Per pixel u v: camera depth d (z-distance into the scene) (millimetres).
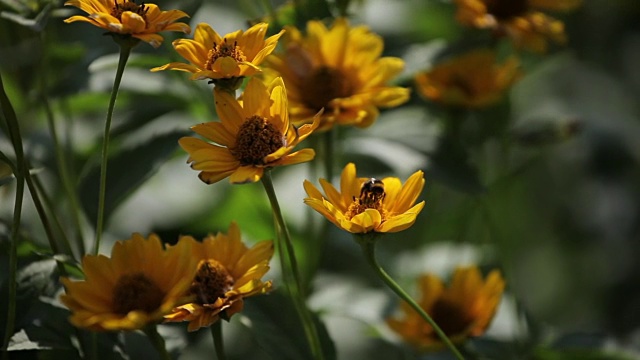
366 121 1682
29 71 1835
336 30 1718
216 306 1539
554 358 1770
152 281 1527
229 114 1561
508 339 1789
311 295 1814
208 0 2014
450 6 2029
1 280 1640
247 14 1874
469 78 1845
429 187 1885
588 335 1774
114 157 1727
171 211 1902
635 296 2055
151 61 1742
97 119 1882
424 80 1832
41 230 1822
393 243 1995
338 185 1835
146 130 1799
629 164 2062
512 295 1845
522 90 2189
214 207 1871
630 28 2172
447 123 1847
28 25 1595
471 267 1760
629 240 2061
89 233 1834
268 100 1561
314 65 1709
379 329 1773
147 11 1562
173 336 1656
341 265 1939
